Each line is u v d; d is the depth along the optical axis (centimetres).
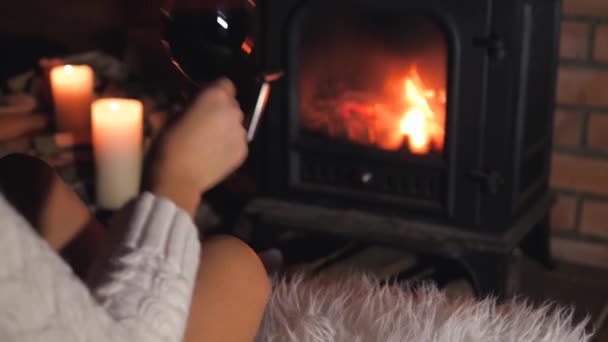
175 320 52
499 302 160
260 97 83
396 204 167
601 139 190
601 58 185
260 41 169
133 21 206
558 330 104
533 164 177
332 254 191
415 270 185
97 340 46
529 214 174
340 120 169
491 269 160
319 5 162
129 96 195
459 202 161
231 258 71
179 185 59
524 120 157
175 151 58
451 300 111
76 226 78
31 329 42
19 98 187
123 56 207
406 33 158
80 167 184
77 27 215
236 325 69
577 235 198
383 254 191
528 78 161
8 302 41
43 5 217
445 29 152
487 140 155
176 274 53
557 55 178
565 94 190
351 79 166
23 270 42
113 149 169
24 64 206
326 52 166
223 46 74
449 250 161
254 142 178
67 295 44
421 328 99
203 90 61
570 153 194
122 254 53
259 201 181
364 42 162
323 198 174
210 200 204
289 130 172
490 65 151
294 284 110
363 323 100
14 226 42
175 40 75
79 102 181
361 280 120
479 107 154
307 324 98
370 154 166
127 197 173
